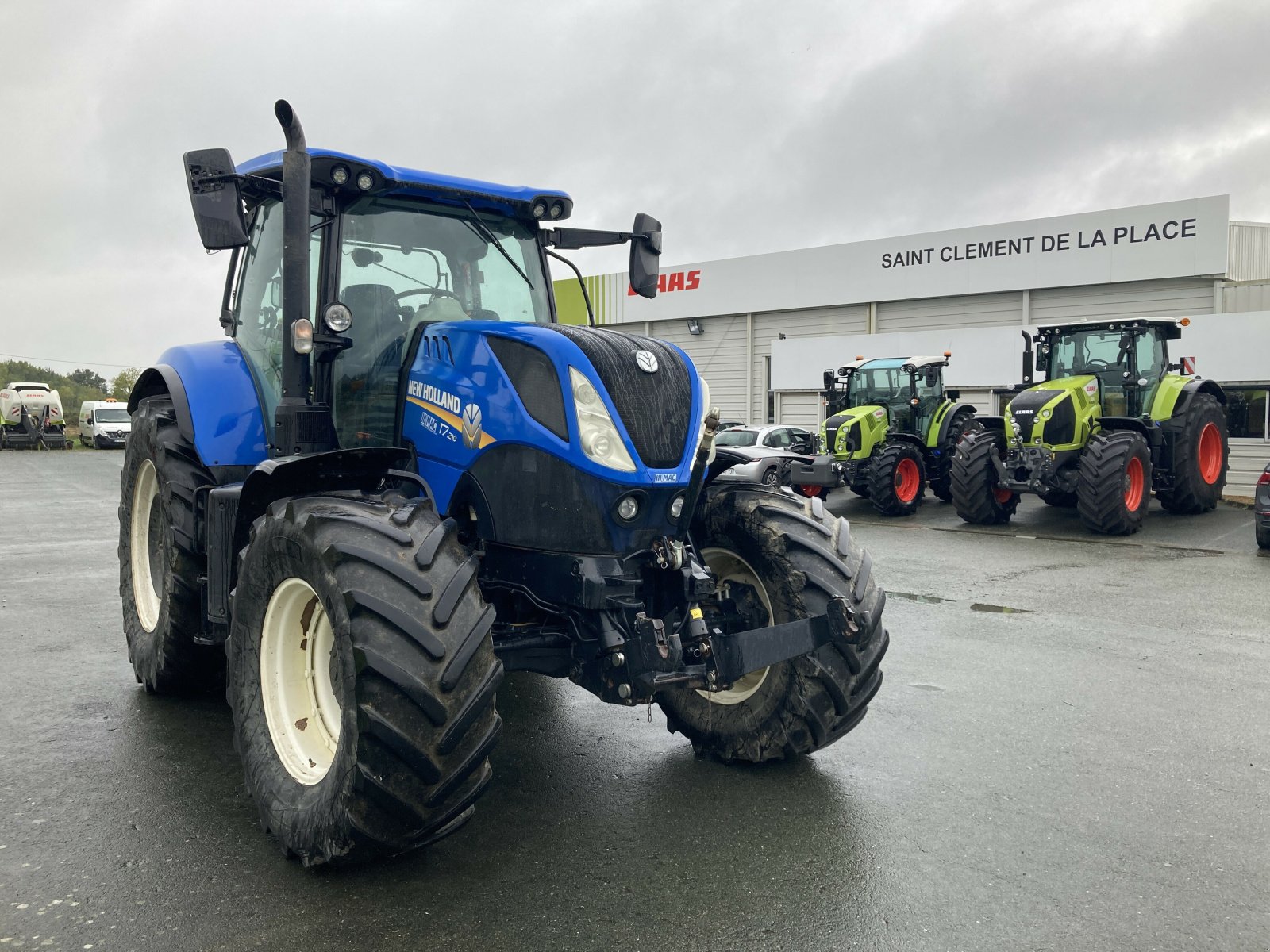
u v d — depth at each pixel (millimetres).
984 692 5043
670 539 3373
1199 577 8727
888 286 22266
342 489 3305
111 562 9086
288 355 3531
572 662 3369
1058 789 3713
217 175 3357
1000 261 20391
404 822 2721
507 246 4191
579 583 3213
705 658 3271
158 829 3199
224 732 4195
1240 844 3232
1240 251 18812
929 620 6824
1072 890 2891
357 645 2660
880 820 3387
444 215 4023
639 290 4402
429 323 3730
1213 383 13438
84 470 24094
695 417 3432
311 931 2566
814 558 3695
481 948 2494
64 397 119688
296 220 3408
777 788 3686
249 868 2932
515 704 4789
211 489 4121
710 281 25516
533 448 3262
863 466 15086
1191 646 6066
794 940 2568
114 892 2764
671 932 2594
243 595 3264
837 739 4016
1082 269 19219
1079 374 12773
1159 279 18422
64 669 5215
